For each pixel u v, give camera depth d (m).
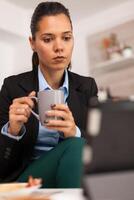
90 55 3.42
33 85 1.24
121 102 0.42
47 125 0.94
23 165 1.09
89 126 0.41
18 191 0.54
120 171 0.42
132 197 0.41
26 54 3.32
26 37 3.32
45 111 0.93
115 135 0.42
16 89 1.23
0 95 1.25
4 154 1.00
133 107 0.43
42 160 1.05
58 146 1.03
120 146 0.42
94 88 1.34
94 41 3.41
